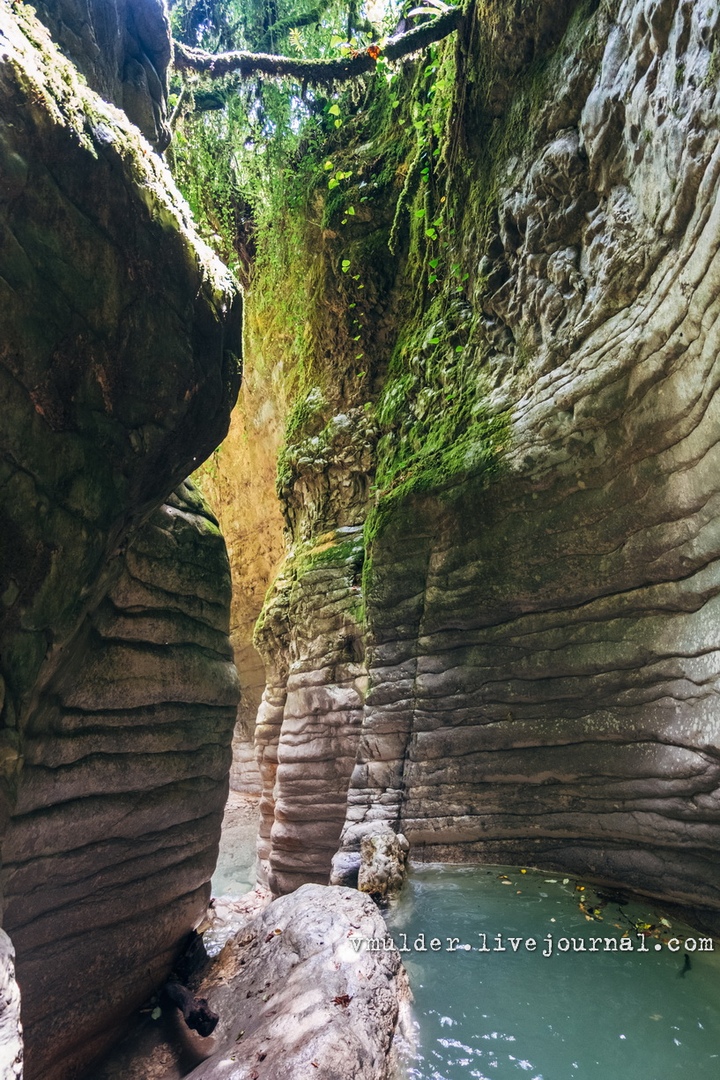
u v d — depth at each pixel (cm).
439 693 736
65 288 304
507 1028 379
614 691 580
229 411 451
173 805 462
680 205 457
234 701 537
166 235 362
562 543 624
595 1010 391
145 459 373
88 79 383
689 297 466
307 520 1106
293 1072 305
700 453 490
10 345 278
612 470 575
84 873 392
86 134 309
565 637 629
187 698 479
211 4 911
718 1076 325
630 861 557
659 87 471
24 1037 349
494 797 673
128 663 418
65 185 299
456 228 847
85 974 394
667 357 503
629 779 558
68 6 374
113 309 330
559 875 609
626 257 540
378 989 392
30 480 294
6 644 290
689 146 432
